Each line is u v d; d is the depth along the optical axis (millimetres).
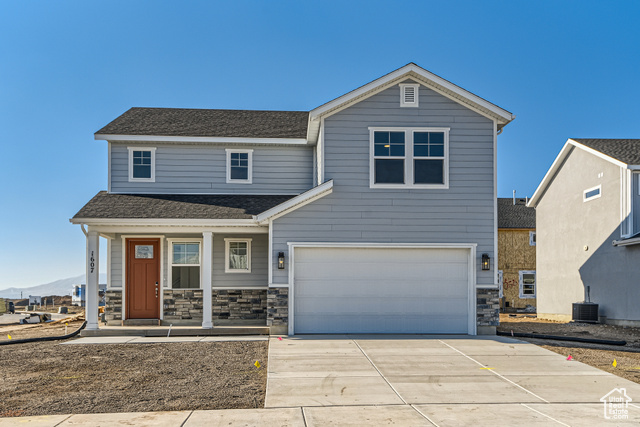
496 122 13852
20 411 7020
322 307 13461
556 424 6523
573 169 20109
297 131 16578
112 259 15344
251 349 11383
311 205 13484
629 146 18734
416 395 7836
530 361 10164
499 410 7117
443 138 13766
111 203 14523
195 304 15438
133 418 6711
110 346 11805
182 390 8078
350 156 13625
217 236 15562
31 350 11344
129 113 17703
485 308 13508
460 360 10219
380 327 13492
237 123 17234
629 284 16516
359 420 6660
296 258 13477
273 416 6816
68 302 41906
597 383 8578
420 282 13609
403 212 13602
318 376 8930
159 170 15930
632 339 13445
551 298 21594
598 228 18312
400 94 13781
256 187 16203
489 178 13758
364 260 13594
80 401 7484
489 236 13664
